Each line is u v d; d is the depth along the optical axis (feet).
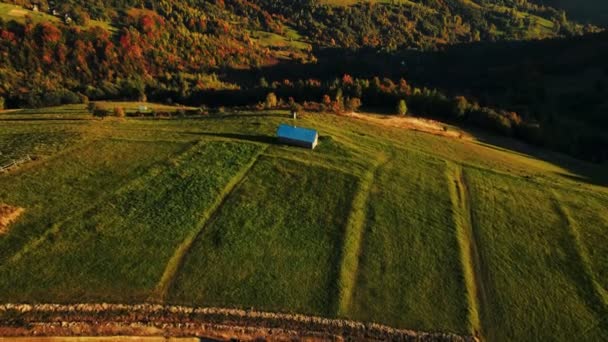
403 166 222.69
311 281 144.36
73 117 269.85
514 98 425.28
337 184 198.08
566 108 401.90
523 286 151.53
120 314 125.70
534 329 135.64
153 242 152.15
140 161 201.26
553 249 171.22
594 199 213.05
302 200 184.65
